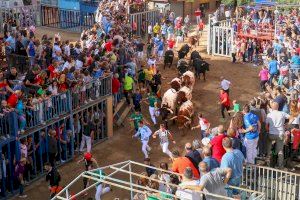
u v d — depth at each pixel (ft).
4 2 138.51
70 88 79.20
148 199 40.34
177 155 50.34
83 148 82.69
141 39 129.80
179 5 159.33
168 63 115.34
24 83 76.84
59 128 77.51
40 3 142.92
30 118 72.18
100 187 65.92
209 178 37.76
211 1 169.48
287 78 96.53
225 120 91.71
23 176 71.72
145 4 139.13
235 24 126.82
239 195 40.60
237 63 121.90
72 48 92.07
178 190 39.55
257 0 151.12
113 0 132.77
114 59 91.56
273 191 55.77
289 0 147.95
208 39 127.44
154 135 77.61
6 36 111.96
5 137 68.44
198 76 109.91
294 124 72.02
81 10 137.80
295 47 108.78
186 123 86.79
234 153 42.52
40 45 94.17
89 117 83.82
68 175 76.07
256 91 104.42
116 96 92.32
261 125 63.41
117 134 89.15
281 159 65.77
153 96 89.10
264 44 122.31
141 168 77.56
